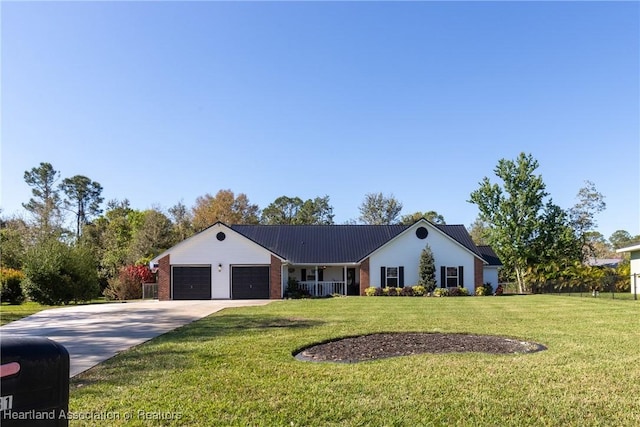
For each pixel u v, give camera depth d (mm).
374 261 31531
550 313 16078
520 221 36406
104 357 8883
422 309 18016
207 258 28828
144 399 5891
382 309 18141
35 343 2932
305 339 10336
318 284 31688
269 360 8109
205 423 5090
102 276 36281
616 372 7219
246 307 20641
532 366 7602
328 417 5289
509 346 9617
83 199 69312
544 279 34969
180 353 8836
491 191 36719
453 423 5137
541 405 5680
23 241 44500
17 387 2750
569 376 6977
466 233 34938
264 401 5812
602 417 5297
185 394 6098
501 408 5582
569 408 5582
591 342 9859
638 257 30234
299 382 6668
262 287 28734
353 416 5328
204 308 20578
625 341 9977
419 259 31312
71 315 17375
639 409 5543
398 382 6656
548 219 36344
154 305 22875
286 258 32281
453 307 18938
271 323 13633
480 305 19922
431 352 8969
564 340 10109
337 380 6785
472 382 6660
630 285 31188
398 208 67500
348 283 33312
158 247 45656
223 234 28969
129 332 12391
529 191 35844
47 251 25141
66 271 25109
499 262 34469
